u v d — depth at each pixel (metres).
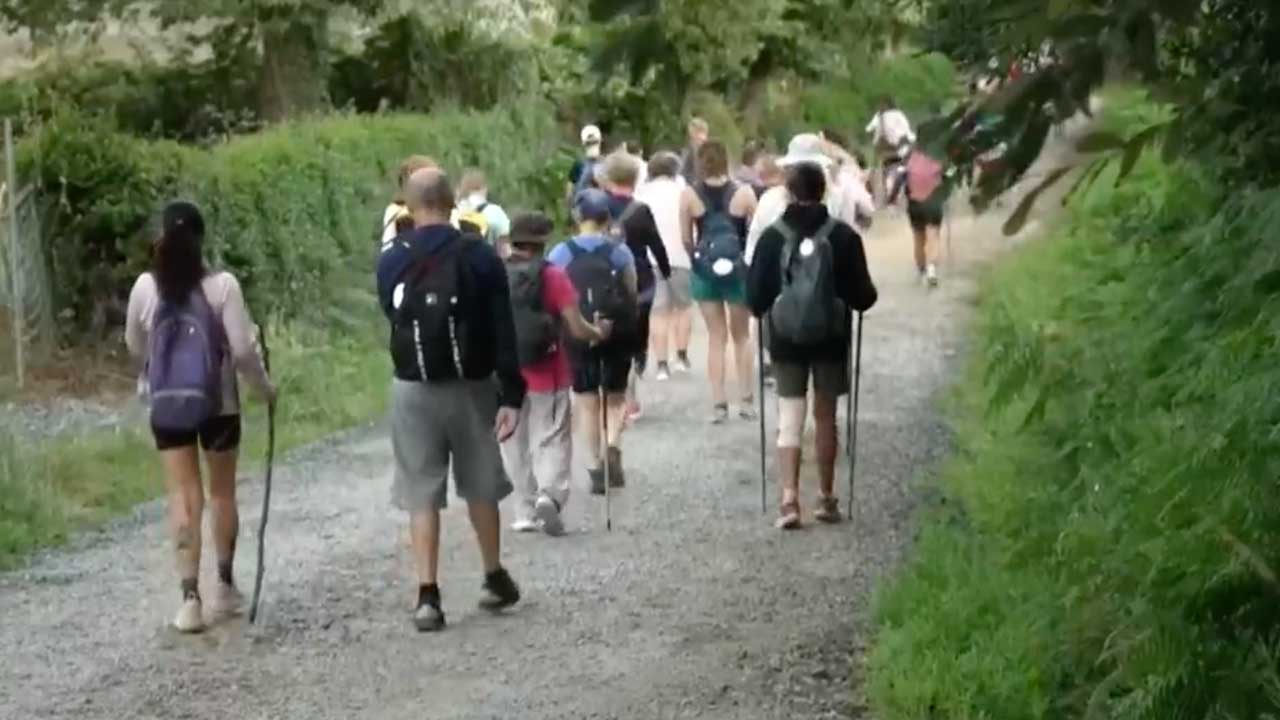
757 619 9.29
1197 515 5.47
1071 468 8.61
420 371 9.12
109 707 8.16
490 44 28.28
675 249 17.31
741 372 15.53
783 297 11.19
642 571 10.41
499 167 26.42
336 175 20.77
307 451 14.70
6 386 17.00
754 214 14.64
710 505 12.23
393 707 8.05
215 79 28.67
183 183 18.69
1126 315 8.70
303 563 10.85
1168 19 3.92
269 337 18.42
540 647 8.91
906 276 24.50
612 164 14.32
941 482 12.15
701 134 15.51
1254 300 6.08
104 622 9.65
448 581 10.32
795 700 7.89
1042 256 16.16
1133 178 4.50
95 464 13.59
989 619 7.89
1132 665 5.29
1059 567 7.19
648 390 17.25
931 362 18.19
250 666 8.76
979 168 4.16
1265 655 5.07
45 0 27.05
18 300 17.55
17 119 22.72
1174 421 6.72
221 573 9.65
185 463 9.35
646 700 7.97
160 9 26.75
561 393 11.45
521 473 11.50
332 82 29.52
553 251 12.61
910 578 9.02
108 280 18.34
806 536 11.21
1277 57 4.35
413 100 29.22
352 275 20.78
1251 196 5.18
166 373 9.22
